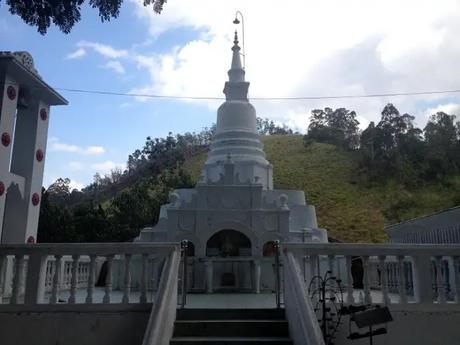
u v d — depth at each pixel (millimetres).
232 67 27250
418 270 10047
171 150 74250
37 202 14875
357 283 19578
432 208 53812
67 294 14906
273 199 22234
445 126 67000
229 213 18875
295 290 8797
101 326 9680
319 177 67000
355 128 81812
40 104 15180
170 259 9961
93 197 71500
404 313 9758
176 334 9531
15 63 12906
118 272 18594
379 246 10117
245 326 9633
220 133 25406
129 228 33031
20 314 9742
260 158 24734
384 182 62438
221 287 18031
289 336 9391
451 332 9688
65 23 8891
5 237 14016
